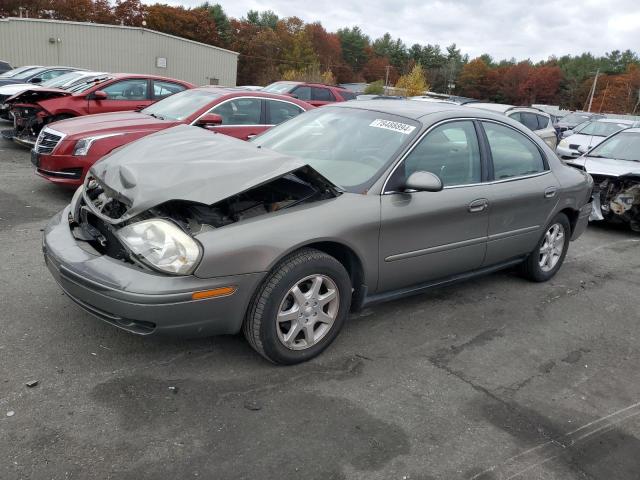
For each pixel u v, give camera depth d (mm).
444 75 108438
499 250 4539
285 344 3266
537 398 3301
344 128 4203
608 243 7207
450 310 4477
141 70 36688
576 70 113312
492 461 2697
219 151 3463
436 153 3977
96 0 68375
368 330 3975
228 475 2441
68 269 3045
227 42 82562
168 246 2855
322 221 3264
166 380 3107
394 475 2533
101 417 2746
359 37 114250
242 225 3037
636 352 4043
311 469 2520
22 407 2768
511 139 4691
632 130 8875
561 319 4520
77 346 3375
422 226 3785
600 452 2846
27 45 32344
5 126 13516
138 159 3414
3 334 3443
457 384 3369
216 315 2992
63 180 6715
